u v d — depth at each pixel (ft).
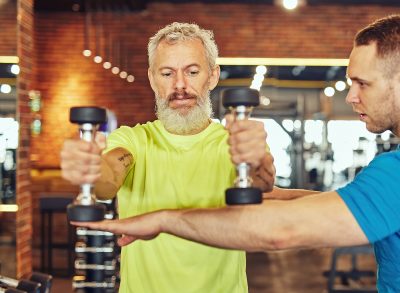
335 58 34.99
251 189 3.80
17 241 17.81
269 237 3.96
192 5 35.04
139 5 33.94
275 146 45.42
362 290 23.57
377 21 4.78
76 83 35.19
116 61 35.19
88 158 3.72
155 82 6.23
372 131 4.88
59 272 28.27
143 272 6.50
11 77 17.98
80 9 34.40
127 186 6.61
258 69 37.01
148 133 6.66
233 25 35.12
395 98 4.64
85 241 20.24
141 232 4.10
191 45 6.02
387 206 4.09
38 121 34.63
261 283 26.71
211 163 6.51
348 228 4.02
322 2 34.83
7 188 17.89
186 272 6.41
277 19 35.04
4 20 17.93
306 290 25.39
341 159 45.34
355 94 4.82
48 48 35.14
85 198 3.89
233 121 3.76
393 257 4.63
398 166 4.20
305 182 45.50
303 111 45.06
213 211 4.10
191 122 6.25
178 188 6.49
